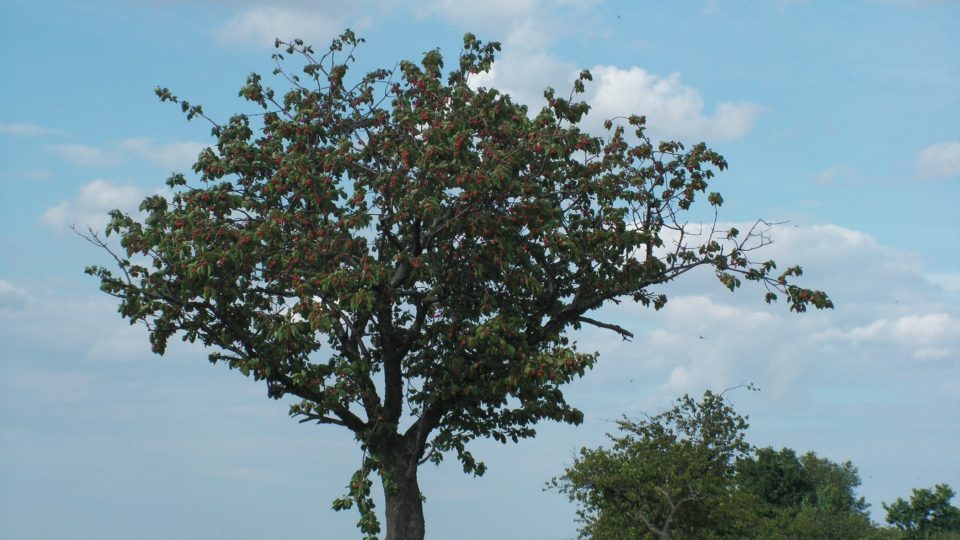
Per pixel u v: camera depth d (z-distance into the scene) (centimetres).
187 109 2572
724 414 4503
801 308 2512
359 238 2344
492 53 2564
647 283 2591
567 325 2681
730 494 4281
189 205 2342
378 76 2620
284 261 2225
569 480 4259
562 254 2467
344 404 2398
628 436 4391
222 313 2322
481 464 2559
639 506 4172
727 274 2520
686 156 2592
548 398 2505
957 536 6869
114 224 2277
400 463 2494
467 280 2439
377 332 2627
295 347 2311
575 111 2419
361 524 2267
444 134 2250
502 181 2220
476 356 2461
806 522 6744
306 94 2591
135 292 2291
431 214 2188
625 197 2580
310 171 2281
